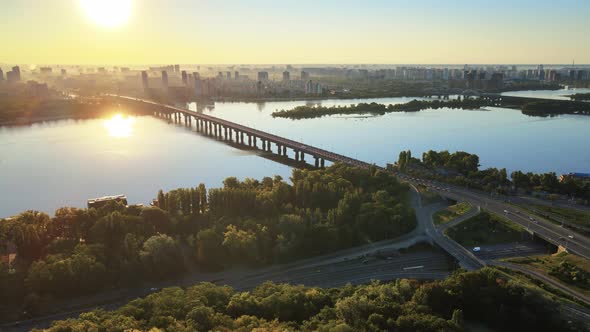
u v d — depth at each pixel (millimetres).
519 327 140750
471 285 153125
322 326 125000
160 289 178500
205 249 196750
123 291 177375
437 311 148250
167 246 191500
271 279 185375
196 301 140000
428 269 193125
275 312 142125
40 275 169375
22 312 160375
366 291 154250
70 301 169875
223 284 182000
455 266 193375
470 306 150250
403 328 127625
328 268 194000
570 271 179625
